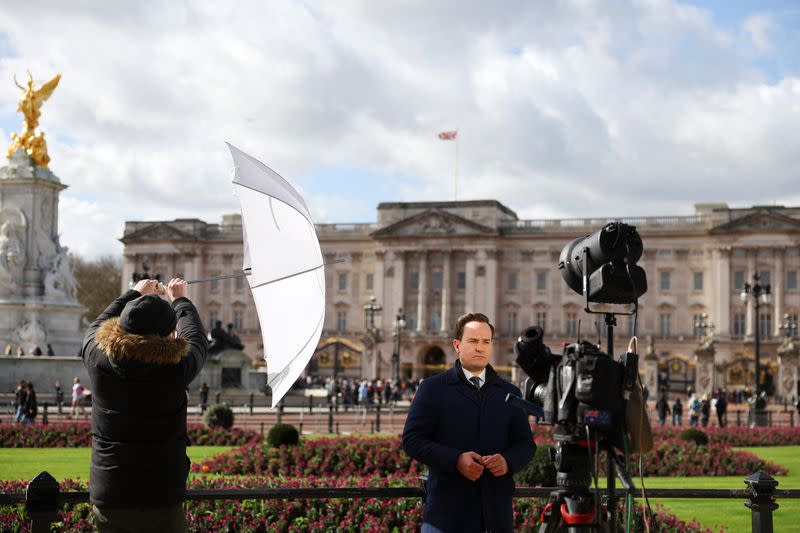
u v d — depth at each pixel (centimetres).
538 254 12381
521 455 798
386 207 12925
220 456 2411
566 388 722
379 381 8381
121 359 680
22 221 4984
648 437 728
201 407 4866
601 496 768
